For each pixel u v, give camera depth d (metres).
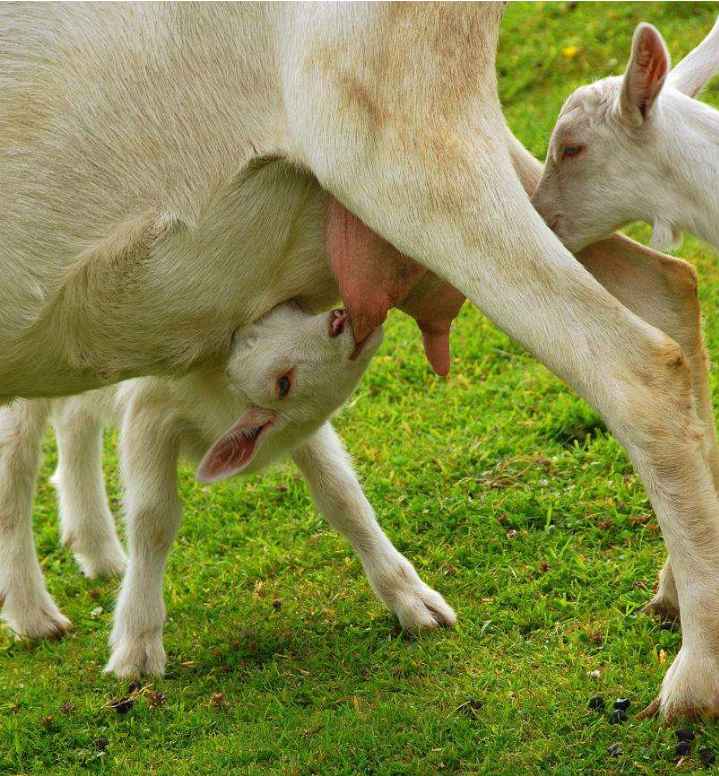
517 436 7.46
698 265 8.88
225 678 5.86
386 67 4.37
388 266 4.91
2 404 5.33
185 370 5.36
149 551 5.95
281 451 5.90
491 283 4.38
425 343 5.55
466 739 4.86
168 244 4.77
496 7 4.43
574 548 6.30
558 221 5.15
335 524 6.05
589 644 5.48
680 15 12.15
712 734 4.45
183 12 4.60
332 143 4.46
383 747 4.95
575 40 12.20
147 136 4.66
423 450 7.57
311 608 6.38
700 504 4.38
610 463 6.97
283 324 5.42
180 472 8.12
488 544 6.56
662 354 4.36
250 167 4.69
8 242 4.68
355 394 8.48
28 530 6.70
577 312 4.35
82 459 7.12
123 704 5.68
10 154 4.63
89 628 6.76
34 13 4.59
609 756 4.59
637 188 5.00
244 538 7.25
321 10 4.43
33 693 5.97
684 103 4.95
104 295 4.82
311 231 4.95
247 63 4.61
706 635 4.48
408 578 6.02
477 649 5.64
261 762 5.10
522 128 10.98
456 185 4.34
